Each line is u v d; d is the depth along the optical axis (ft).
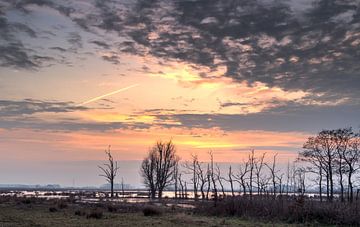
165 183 334.03
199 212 136.67
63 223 100.83
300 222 109.81
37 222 102.47
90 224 99.19
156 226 96.99
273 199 127.54
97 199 270.26
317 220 108.99
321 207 111.55
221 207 131.44
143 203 202.08
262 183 155.43
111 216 121.90
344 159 194.08
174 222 106.63
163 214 130.93
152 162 336.90
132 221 107.86
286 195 132.98
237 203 130.00
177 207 169.07
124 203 198.29
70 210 146.72
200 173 261.85
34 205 177.58
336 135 203.10
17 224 97.40
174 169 336.49
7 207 160.76
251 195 134.82
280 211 118.83
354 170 190.70
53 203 195.21
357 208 108.47
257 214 120.98
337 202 117.60
